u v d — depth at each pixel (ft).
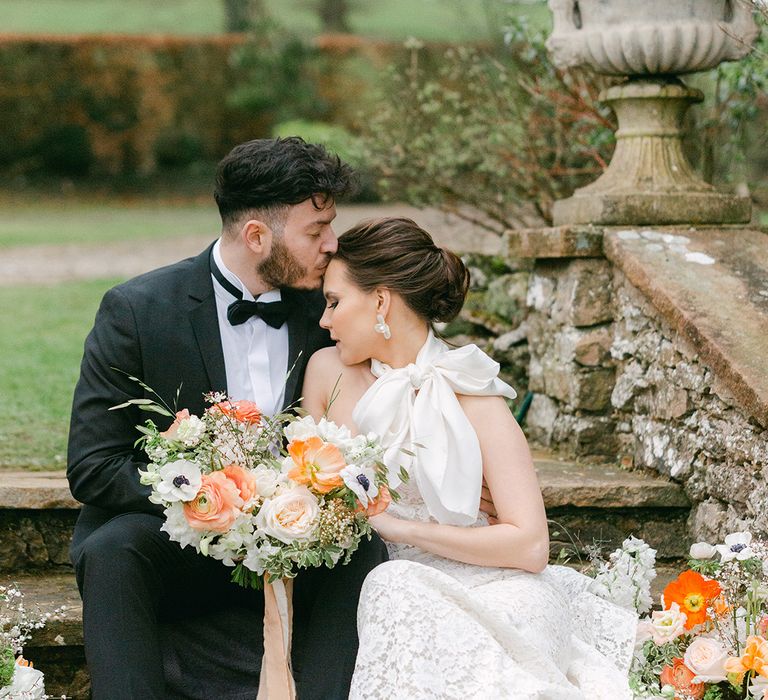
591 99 16.57
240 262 9.14
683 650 8.68
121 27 71.87
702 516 10.78
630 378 11.94
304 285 9.13
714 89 17.21
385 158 18.42
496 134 17.52
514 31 16.87
